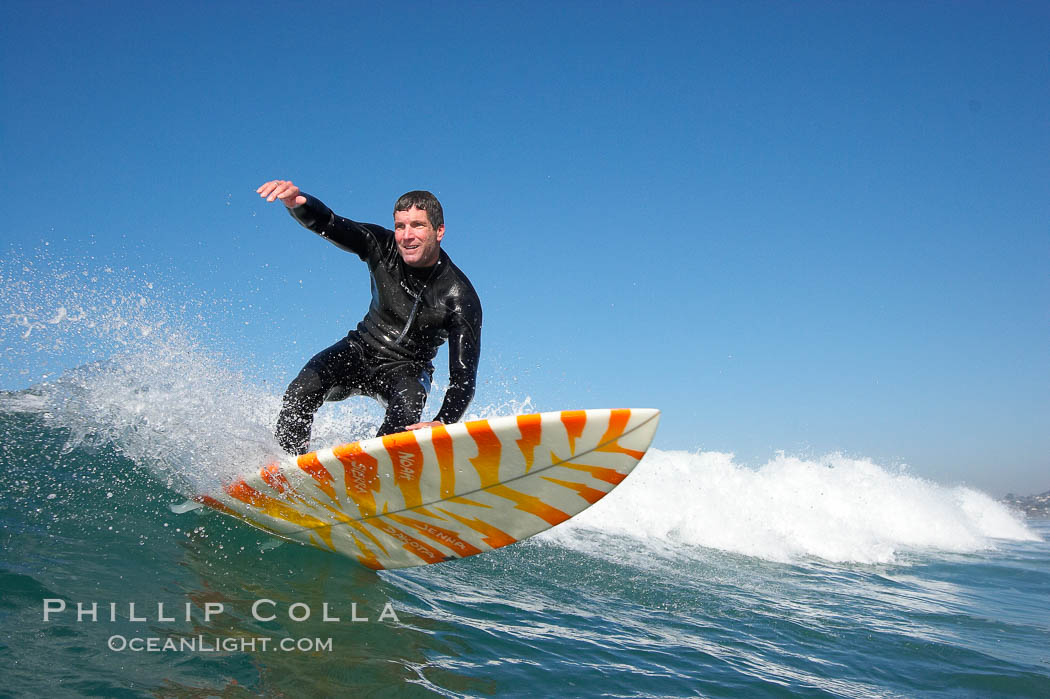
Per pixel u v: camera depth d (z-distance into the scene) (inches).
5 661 78.7
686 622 151.6
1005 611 204.8
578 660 113.7
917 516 372.5
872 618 175.5
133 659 85.1
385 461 123.7
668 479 304.7
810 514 318.0
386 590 131.6
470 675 99.3
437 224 139.3
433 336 146.6
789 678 121.9
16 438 163.6
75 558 113.3
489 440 116.3
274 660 92.0
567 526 249.1
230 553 132.4
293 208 135.0
